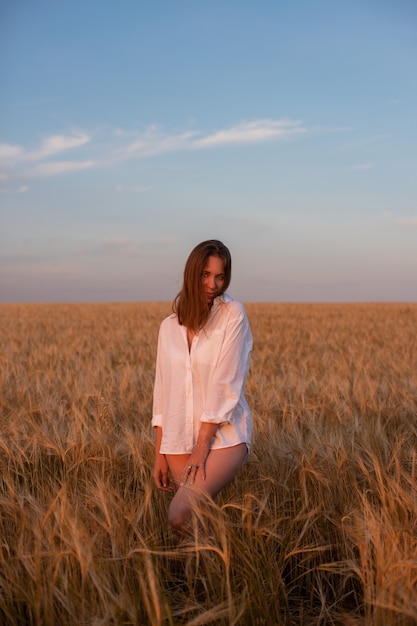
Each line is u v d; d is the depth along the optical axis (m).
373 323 26.64
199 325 3.41
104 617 2.52
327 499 3.82
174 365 3.48
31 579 2.88
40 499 3.81
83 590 2.70
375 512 3.29
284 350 14.52
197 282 3.37
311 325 25.36
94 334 20.47
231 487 4.12
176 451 3.44
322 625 3.12
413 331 21.48
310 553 3.52
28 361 11.47
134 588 2.94
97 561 2.97
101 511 3.35
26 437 4.67
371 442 4.62
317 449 4.13
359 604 3.30
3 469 4.30
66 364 11.12
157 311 39.72
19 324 26.70
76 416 5.08
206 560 3.06
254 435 4.84
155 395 3.63
